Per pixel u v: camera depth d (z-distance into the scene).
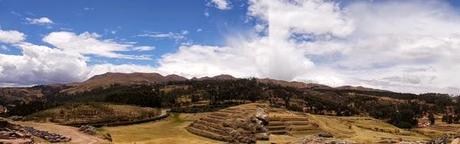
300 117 170.25
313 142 100.25
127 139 121.38
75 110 168.25
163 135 141.62
